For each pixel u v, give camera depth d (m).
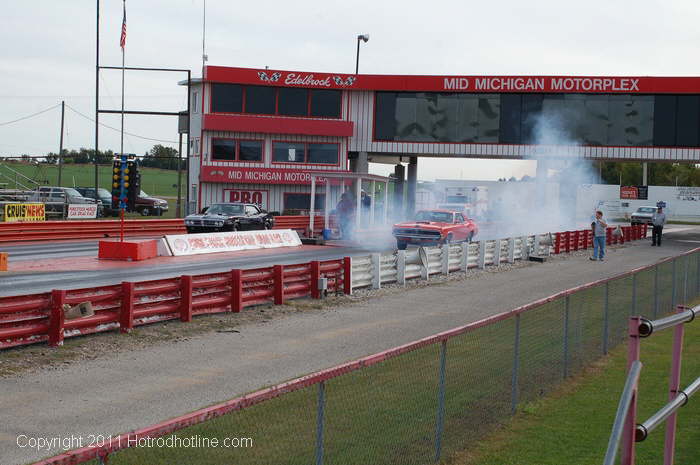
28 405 8.69
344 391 5.29
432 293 19.55
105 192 53.84
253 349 12.20
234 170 47.22
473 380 7.45
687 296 18.34
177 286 14.15
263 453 4.52
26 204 35.41
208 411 4.13
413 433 6.22
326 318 15.35
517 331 8.59
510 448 7.43
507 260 28.48
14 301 11.13
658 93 44.56
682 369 11.45
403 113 47.59
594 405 9.16
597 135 45.62
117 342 12.17
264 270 16.45
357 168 48.88
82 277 19.81
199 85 47.97
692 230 62.50
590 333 11.70
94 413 8.45
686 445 7.88
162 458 3.88
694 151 44.53
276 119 47.22
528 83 45.59
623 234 42.31
